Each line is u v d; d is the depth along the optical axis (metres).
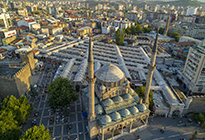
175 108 72.75
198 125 69.25
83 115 69.88
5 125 52.09
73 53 148.12
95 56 137.62
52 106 77.19
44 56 134.88
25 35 177.00
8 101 59.91
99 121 58.59
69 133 63.19
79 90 91.81
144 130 66.00
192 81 94.12
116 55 143.00
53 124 67.44
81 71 102.62
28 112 64.56
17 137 53.69
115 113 59.38
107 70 65.19
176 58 139.62
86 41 185.62
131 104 66.19
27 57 102.69
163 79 100.31
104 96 63.78
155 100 81.44
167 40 199.25
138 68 118.44
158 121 71.12
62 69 112.94
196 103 73.31
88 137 61.75
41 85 96.12
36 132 46.62
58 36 192.50
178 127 67.94
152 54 61.22
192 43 165.50
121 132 62.16
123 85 66.19
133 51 160.50
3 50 140.88
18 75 77.12
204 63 85.06
